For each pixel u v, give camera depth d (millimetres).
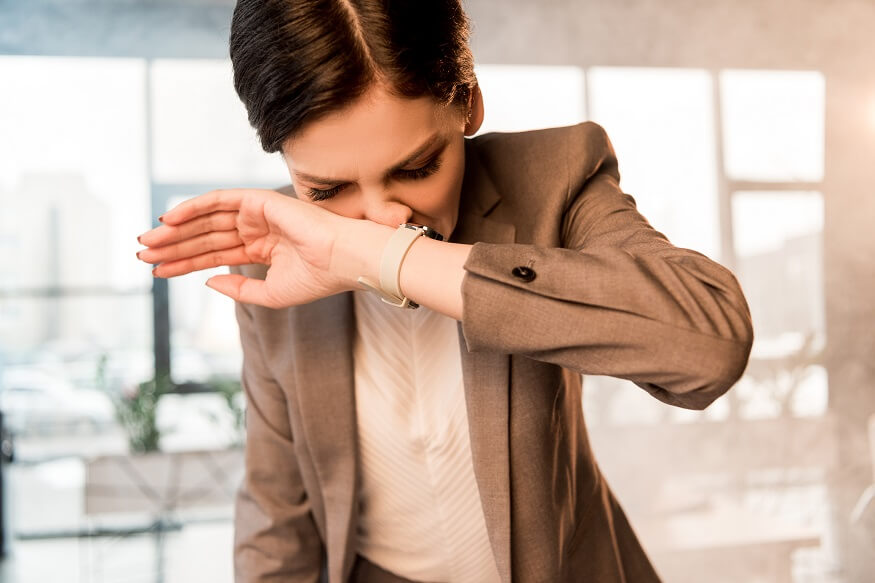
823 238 5688
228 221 798
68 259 5531
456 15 663
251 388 956
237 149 5695
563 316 648
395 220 706
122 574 3820
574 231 833
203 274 5566
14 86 5492
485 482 820
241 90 667
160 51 5617
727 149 5719
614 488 4797
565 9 5719
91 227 5566
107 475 4117
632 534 1017
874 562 3838
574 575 931
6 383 5359
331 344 877
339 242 719
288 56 611
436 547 965
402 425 890
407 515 951
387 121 629
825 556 3895
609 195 834
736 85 5762
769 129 5750
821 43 5793
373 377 893
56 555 4172
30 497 4914
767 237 5688
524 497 832
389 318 882
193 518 4582
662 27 5750
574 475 906
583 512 943
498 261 670
